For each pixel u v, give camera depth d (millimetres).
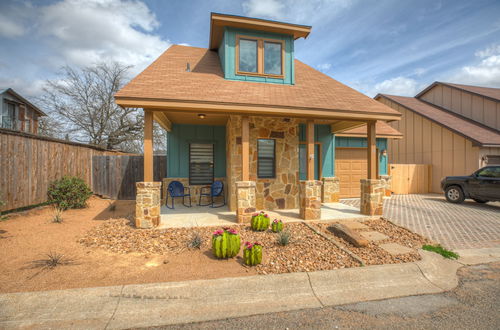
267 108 5848
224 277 3180
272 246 4367
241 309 2734
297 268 3520
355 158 11078
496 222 6457
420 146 13680
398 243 4734
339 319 2586
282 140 7688
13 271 3273
